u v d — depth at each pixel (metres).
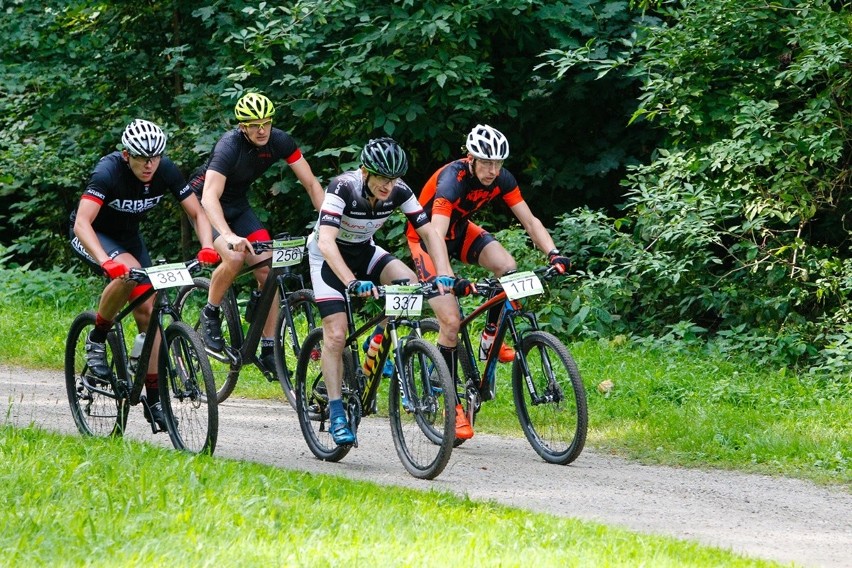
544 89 24.39
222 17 24.12
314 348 13.26
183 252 27.73
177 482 9.85
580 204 25.91
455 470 12.68
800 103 21.09
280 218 26.31
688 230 19.41
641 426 15.09
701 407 15.88
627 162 24.48
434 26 21.67
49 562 7.53
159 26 26.80
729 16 20.23
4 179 27.88
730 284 20.69
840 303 19.31
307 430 13.32
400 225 23.33
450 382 11.73
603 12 23.28
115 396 13.02
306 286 25.22
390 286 11.80
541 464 13.15
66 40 27.00
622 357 19.00
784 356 18.72
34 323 22.70
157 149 12.28
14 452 10.55
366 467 12.73
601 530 9.41
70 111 26.73
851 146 20.05
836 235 21.11
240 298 24.09
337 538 8.46
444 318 12.95
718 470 13.13
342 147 24.12
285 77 22.94
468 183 13.32
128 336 19.52
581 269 22.33
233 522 8.67
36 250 32.19
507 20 23.27
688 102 20.77
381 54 23.30
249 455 13.15
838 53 18.42
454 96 23.22
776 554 9.52
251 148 15.01
